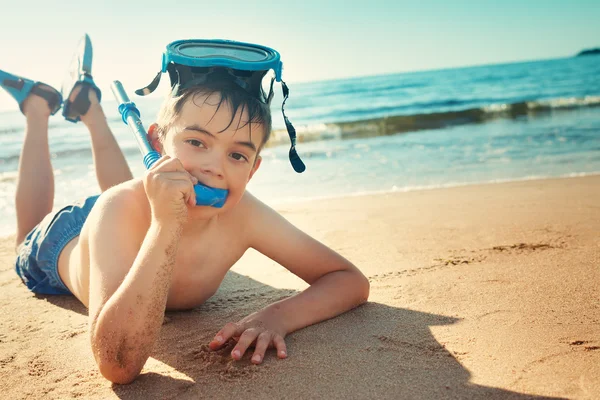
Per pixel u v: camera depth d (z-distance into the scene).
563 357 1.77
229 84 1.86
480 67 58.97
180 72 1.91
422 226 3.88
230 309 2.47
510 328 2.04
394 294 2.51
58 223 2.80
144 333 1.62
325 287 2.30
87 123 3.80
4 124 19.19
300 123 17.09
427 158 8.33
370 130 13.24
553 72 41.47
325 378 1.71
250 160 1.92
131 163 9.27
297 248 2.39
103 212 1.96
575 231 3.42
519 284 2.53
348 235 3.72
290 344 1.98
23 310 2.61
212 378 1.75
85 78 3.81
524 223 3.74
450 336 2.00
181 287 2.28
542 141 9.27
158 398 1.64
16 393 1.72
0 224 4.94
